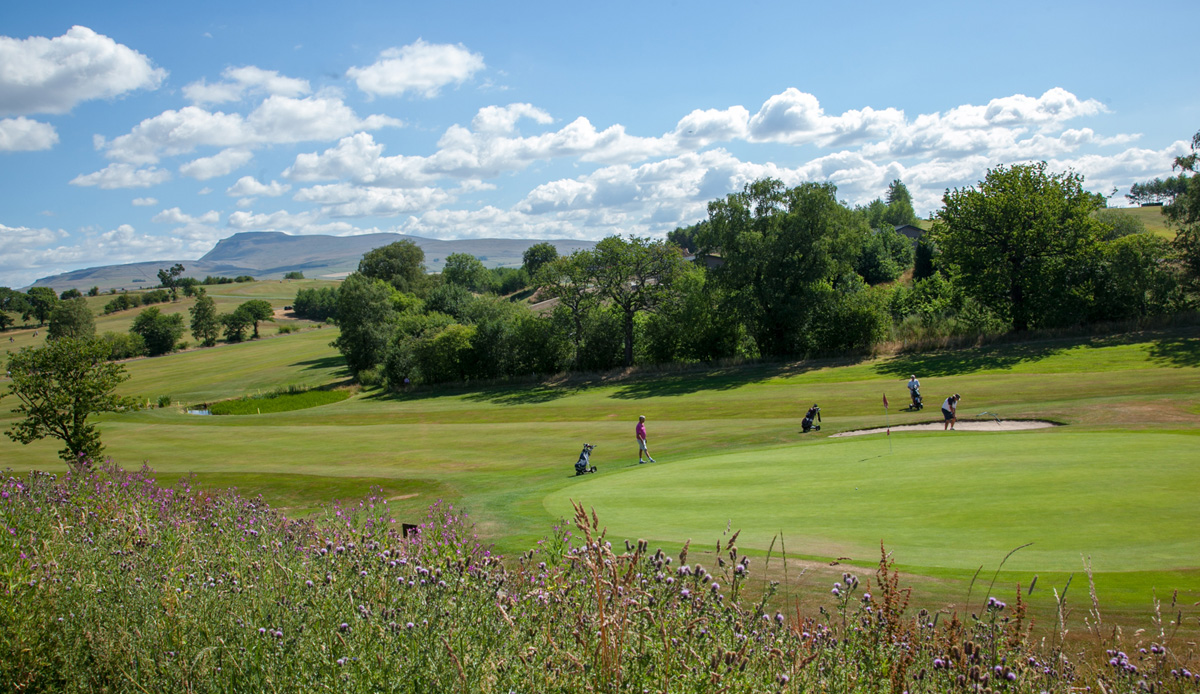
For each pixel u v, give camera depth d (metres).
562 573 4.79
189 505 8.74
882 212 166.12
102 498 8.25
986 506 11.66
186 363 107.69
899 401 33.28
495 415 43.66
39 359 26.19
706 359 59.22
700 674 3.23
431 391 63.53
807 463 18.03
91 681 3.56
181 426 44.91
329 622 3.81
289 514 18.89
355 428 40.12
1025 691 3.66
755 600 7.53
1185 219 51.53
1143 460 14.13
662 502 14.64
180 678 3.39
